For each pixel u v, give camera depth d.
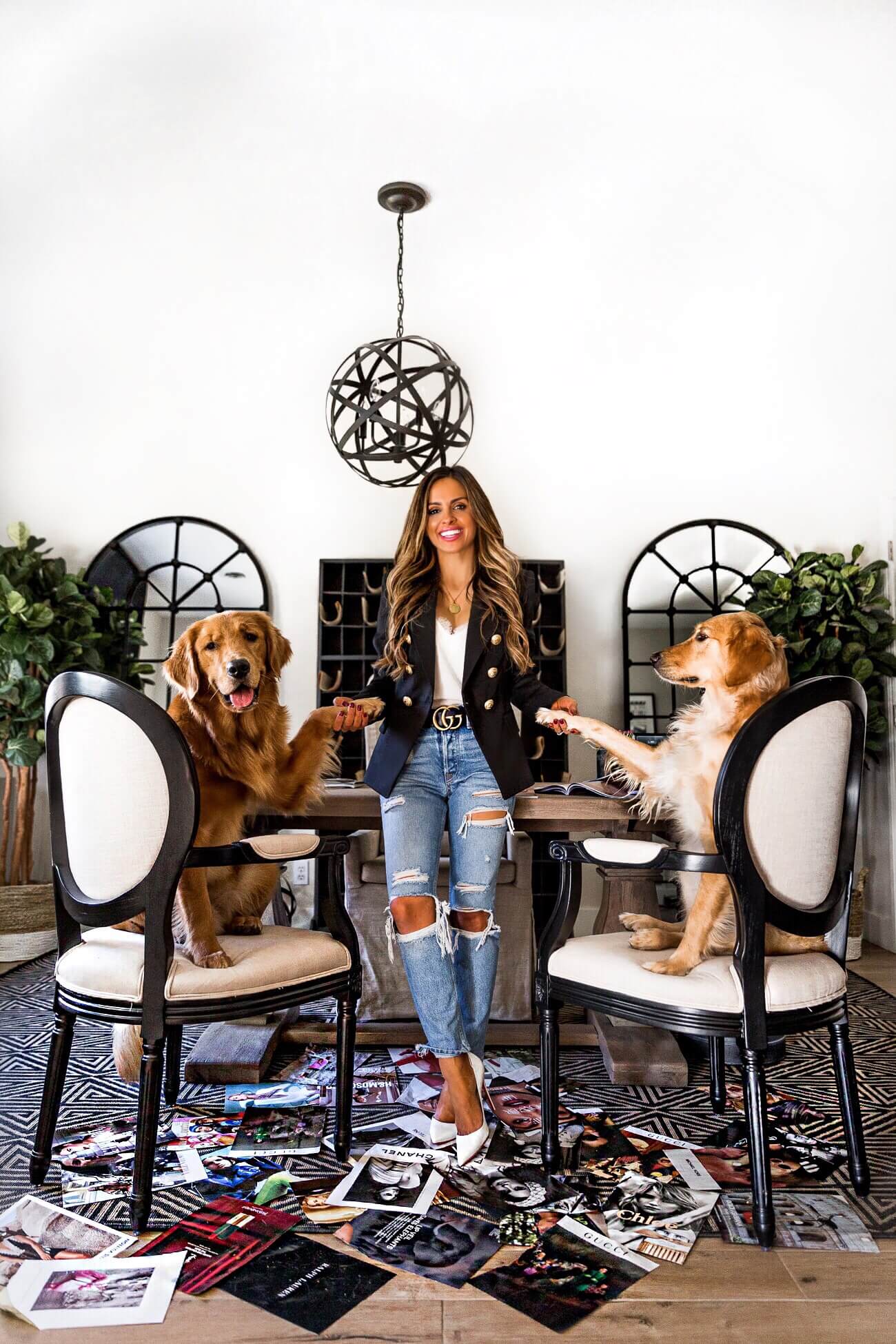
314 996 1.54
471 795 1.70
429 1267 1.27
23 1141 1.71
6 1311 1.16
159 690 4.04
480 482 4.12
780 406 4.14
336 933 1.63
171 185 3.70
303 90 3.27
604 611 4.12
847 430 4.13
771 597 3.80
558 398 4.14
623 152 3.54
